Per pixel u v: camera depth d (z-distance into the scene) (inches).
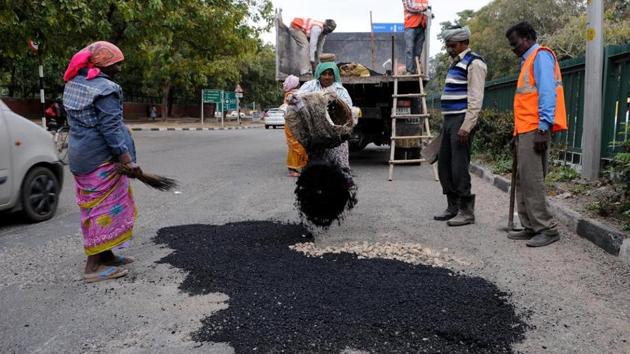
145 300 146.9
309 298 141.7
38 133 243.3
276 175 385.1
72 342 124.3
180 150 604.4
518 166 194.5
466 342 120.0
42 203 242.5
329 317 130.3
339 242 199.5
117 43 609.9
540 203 190.7
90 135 154.9
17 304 146.2
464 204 225.8
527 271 166.2
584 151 276.2
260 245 193.3
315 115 184.7
